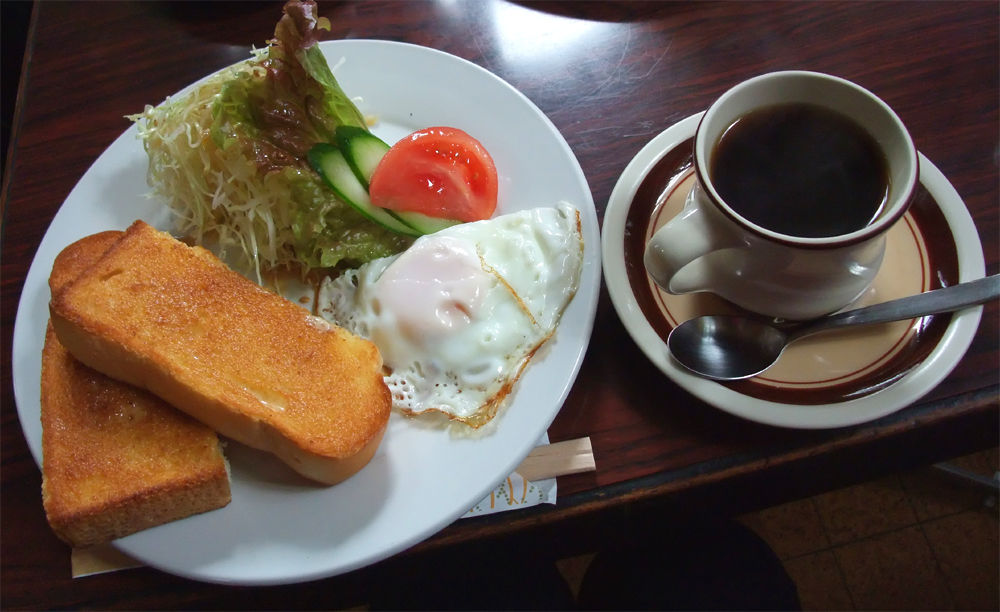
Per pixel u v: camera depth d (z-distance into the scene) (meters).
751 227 0.27
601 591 0.46
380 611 0.44
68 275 0.34
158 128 0.36
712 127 0.29
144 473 0.30
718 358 0.31
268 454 0.32
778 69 0.40
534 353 0.33
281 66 0.35
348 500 0.30
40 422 0.32
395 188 0.36
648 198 0.34
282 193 0.36
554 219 0.35
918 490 0.54
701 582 0.45
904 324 0.31
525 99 0.37
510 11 0.42
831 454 0.32
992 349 0.33
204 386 0.30
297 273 0.37
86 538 0.30
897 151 0.28
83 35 0.42
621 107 0.40
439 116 0.38
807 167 0.29
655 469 0.32
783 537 0.54
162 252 0.34
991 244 0.34
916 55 0.39
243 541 0.29
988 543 0.53
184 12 0.42
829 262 0.27
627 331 0.32
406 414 0.33
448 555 0.33
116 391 0.32
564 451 0.32
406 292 0.34
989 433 0.34
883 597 0.52
